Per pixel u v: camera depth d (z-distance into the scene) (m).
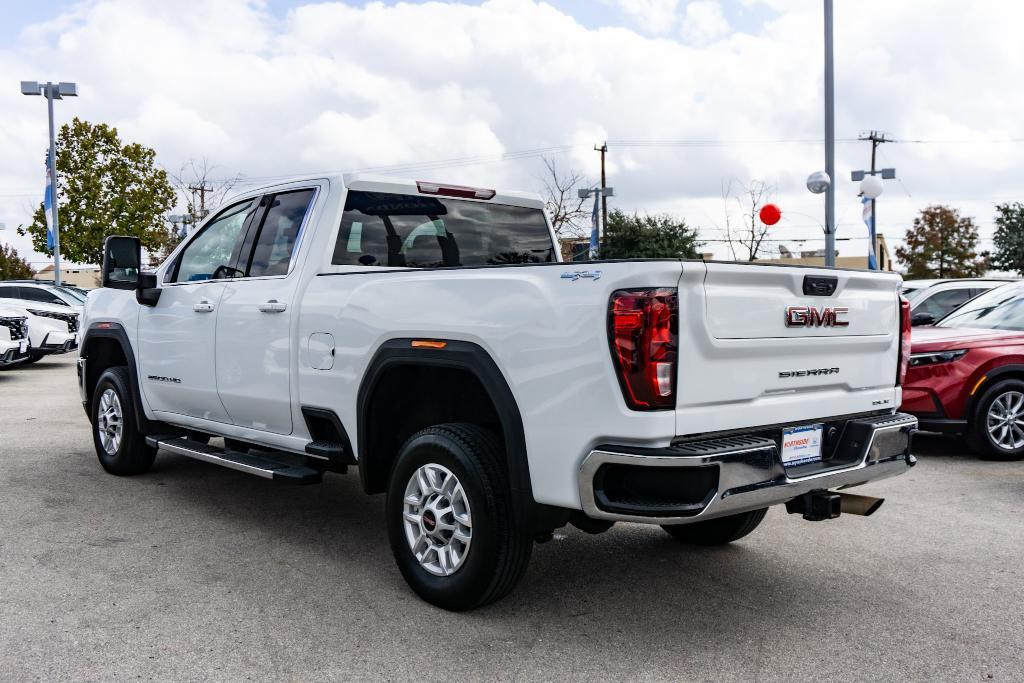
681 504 3.13
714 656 3.40
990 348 7.29
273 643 3.47
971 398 7.30
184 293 5.59
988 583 4.27
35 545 4.74
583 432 3.27
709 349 3.24
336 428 4.41
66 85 24.66
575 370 3.28
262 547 4.78
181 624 3.66
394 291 4.05
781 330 3.52
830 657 3.39
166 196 34.19
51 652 3.36
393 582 4.22
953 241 57.03
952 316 8.80
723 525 4.70
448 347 3.74
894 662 3.35
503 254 5.52
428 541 3.92
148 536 4.96
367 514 5.52
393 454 4.33
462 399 4.23
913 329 8.37
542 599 4.01
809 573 4.41
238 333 5.03
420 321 3.87
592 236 27.22
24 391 12.38
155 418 6.07
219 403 5.28
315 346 4.48
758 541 5.00
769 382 3.50
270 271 4.98
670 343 3.13
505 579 3.66
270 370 4.79
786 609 3.91
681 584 4.24
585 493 3.25
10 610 3.79
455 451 3.69
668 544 4.93
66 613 3.76
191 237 5.81
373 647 3.45
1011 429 7.38
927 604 3.98
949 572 4.43
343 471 4.73
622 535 5.12
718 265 3.24
